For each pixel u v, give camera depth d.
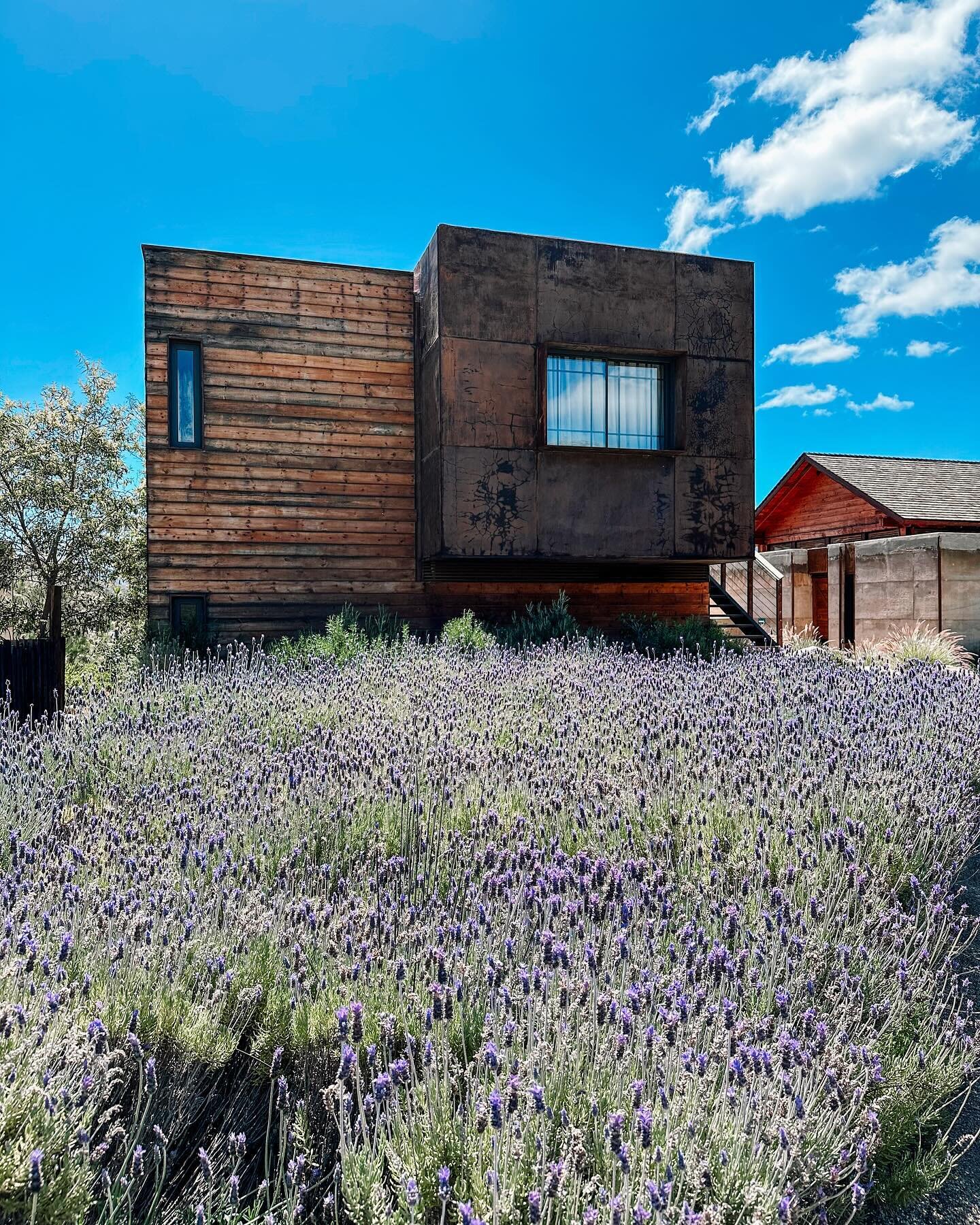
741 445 13.20
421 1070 2.42
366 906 3.27
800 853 3.76
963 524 16.98
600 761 5.04
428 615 12.97
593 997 2.50
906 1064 2.70
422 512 12.82
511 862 3.60
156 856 3.61
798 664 9.11
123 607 19.66
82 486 19.44
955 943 3.54
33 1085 1.92
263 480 12.26
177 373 12.08
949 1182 2.55
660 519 12.70
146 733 5.70
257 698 6.92
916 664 8.21
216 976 2.72
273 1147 2.34
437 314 11.71
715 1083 2.29
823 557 18.19
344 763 4.87
